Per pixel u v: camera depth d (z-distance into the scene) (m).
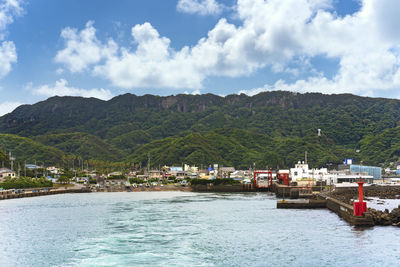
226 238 65.31
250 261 50.78
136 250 56.69
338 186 181.38
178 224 80.81
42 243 62.50
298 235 67.62
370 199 140.12
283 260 51.19
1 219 90.50
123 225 79.81
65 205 124.38
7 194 152.88
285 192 156.88
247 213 99.88
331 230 72.12
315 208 111.31
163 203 131.00
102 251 56.38
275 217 91.56
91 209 111.31
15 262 51.47
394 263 49.41
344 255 53.31
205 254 54.47
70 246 59.97
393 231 70.19
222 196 169.12
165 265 48.84
